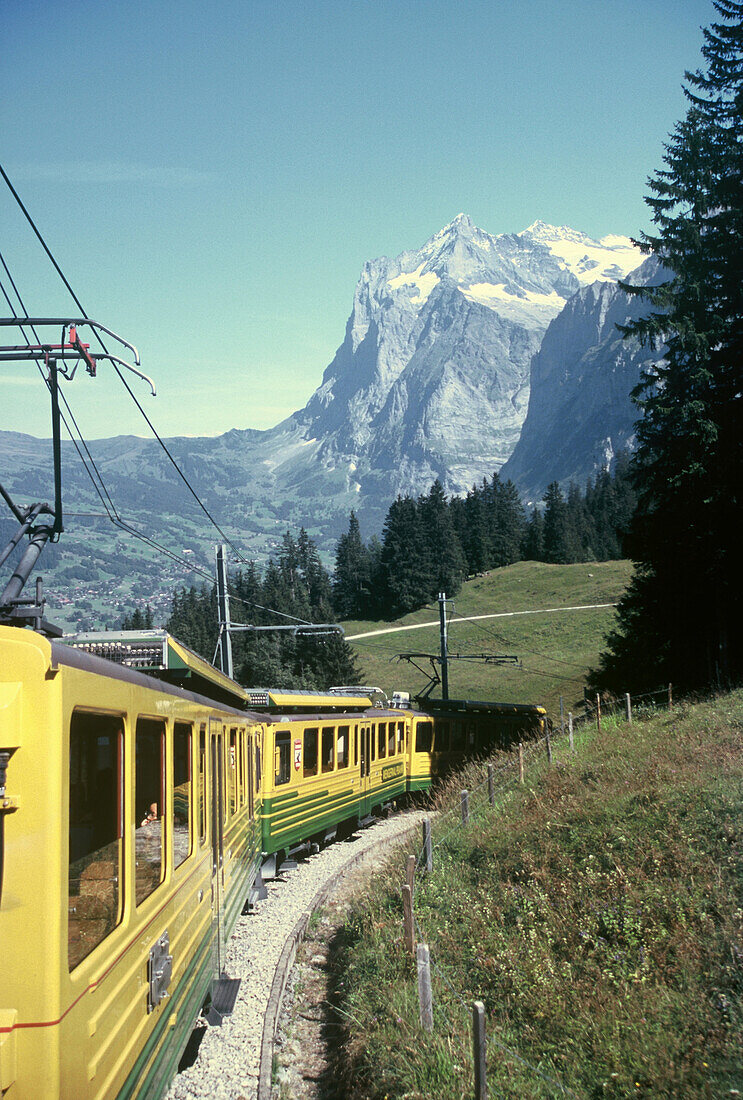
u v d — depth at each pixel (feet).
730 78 104.73
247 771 44.96
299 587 487.61
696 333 99.76
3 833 13.39
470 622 378.53
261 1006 34.32
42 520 37.37
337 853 68.80
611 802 44.32
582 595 396.16
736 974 26.18
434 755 98.94
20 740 13.46
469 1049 25.45
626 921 30.89
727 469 97.86
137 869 18.66
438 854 48.60
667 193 105.40
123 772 17.60
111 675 16.85
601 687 135.74
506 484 595.88
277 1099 26.58
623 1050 24.08
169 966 21.47
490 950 32.89
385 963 34.37
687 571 103.40
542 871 38.11
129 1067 17.57
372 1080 25.90
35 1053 13.08
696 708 71.15
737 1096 20.83
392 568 449.89
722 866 32.94
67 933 13.82
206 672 34.76
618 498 597.52
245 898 43.29
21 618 21.30
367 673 319.88
